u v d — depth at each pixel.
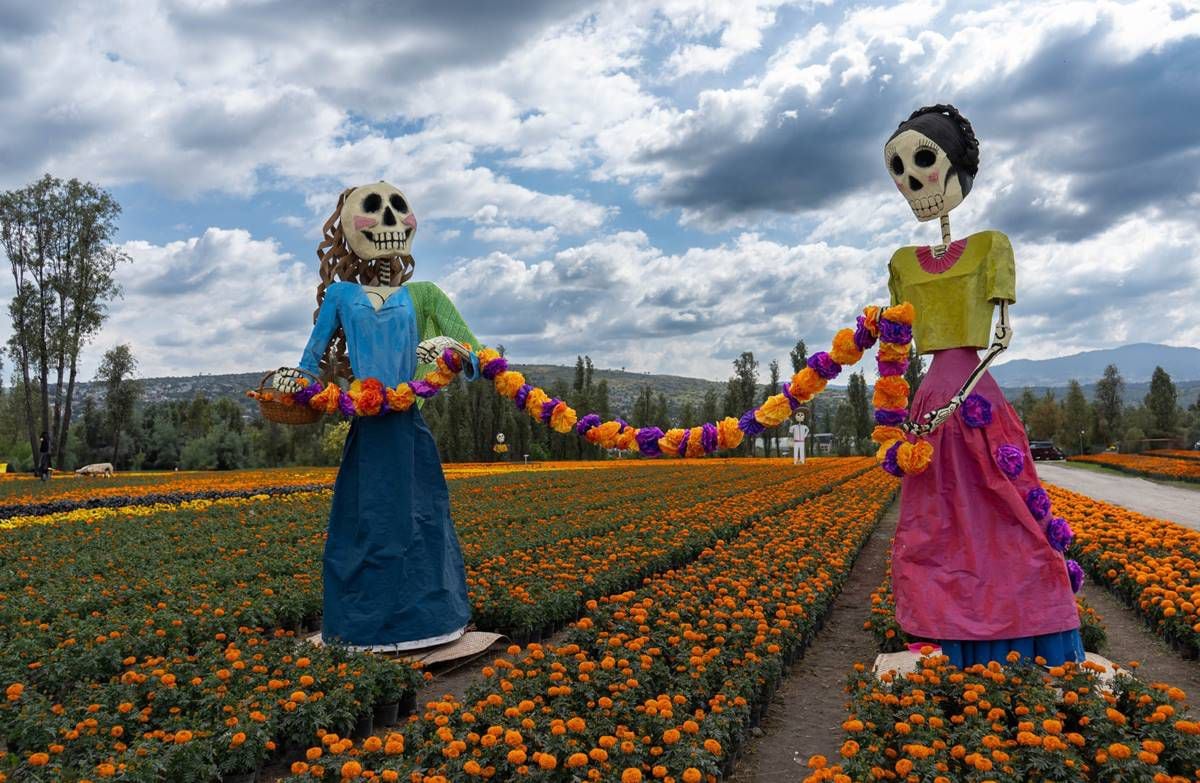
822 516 15.51
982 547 5.87
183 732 4.88
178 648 7.31
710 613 7.66
